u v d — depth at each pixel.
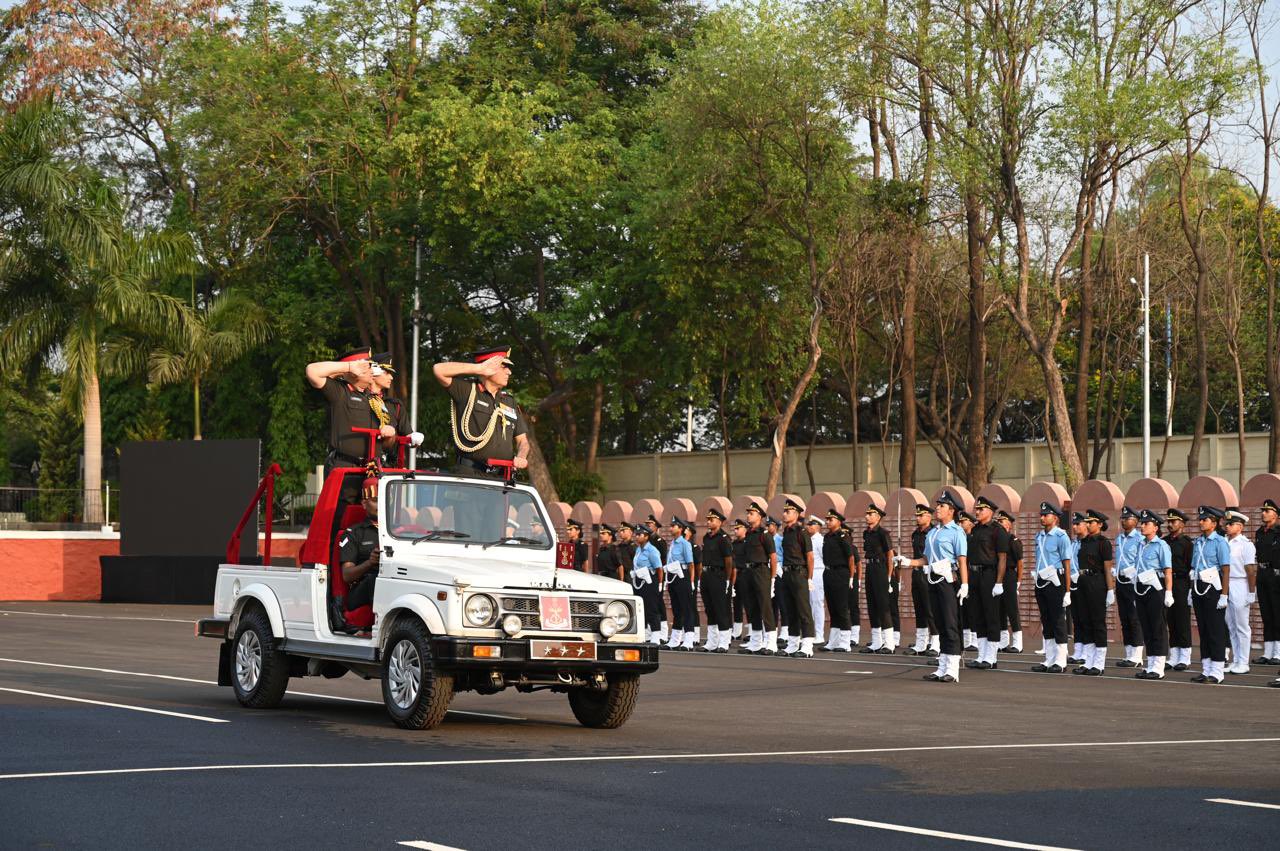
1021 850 7.63
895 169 43.75
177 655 22.75
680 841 7.82
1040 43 35.84
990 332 49.06
